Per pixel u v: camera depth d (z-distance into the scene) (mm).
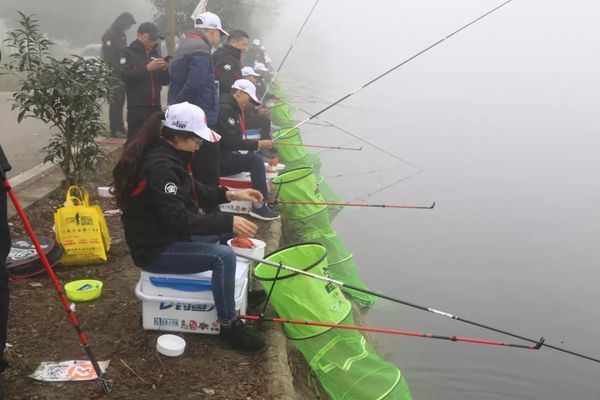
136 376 2992
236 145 5324
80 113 5121
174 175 3025
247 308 3787
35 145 7605
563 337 5625
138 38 6348
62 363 3043
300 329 3555
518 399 4551
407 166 11828
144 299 3287
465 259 7297
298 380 3539
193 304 3307
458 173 11539
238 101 5402
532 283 6758
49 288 3809
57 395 2807
